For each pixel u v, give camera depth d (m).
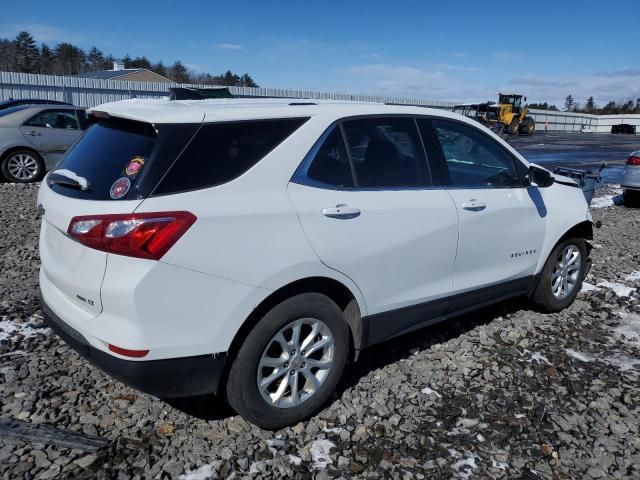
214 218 2.64
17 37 96.94
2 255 6.00
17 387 3.31
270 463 2.77
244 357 2.82
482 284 4.04
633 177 10.95
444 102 48.28
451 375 3.72
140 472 2.66
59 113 11.77
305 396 3.09
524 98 42.44
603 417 3.29
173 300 2.57
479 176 4.04
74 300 2.76
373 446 2.94
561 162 22.11
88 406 3.17
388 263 3.33
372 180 3.32
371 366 3.80
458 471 2.78
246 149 2.85
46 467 2.65
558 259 4.79
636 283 5.88
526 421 3.21
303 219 2.93
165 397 2.72
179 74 93.50
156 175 2.58
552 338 4.36
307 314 2.99
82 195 2.72
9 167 11.30
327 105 3.31
